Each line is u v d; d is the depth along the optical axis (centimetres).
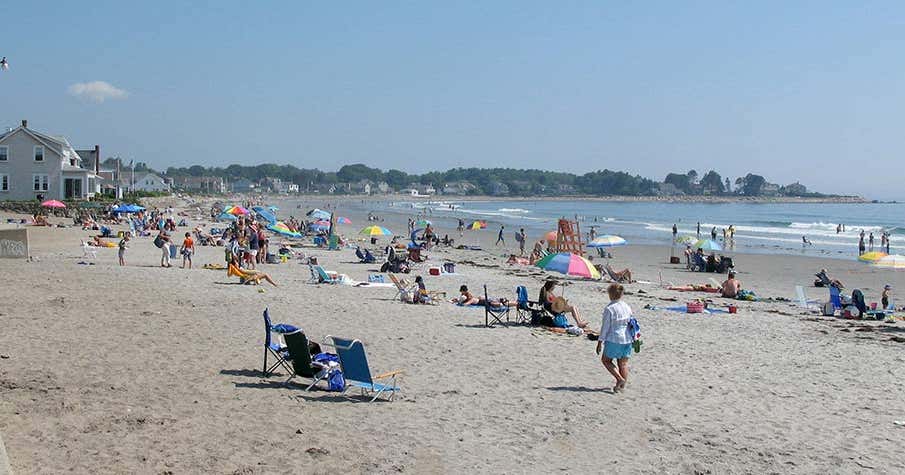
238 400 1022
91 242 3897
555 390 1155
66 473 732
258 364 1245
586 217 12700
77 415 918
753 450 898
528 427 961
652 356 1465
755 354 1533
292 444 855
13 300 1811
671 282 3384
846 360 1497
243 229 4119
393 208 16612
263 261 3366
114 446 817
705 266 3931
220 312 1777
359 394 1088
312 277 2597
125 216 6794
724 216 14138
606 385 1200
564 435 934
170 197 13050
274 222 5728
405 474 784
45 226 5459
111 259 3159
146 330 1498
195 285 2283
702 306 2198
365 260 3631
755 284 3406
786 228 9275
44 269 2564
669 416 1033
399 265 3089
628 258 4722
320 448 843
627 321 1135
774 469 836
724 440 934
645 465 836
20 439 823
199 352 1315
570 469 817
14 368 1135
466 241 6203
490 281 2933
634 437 935
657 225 9831
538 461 839
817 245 6238
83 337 1399
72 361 1202
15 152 7088
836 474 826
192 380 1119
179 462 780
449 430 937
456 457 841
